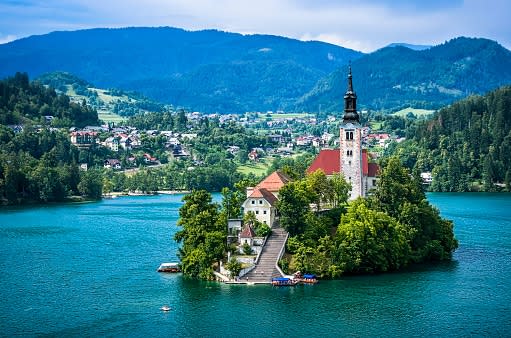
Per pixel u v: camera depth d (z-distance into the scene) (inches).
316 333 7052.2
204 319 7514.8
